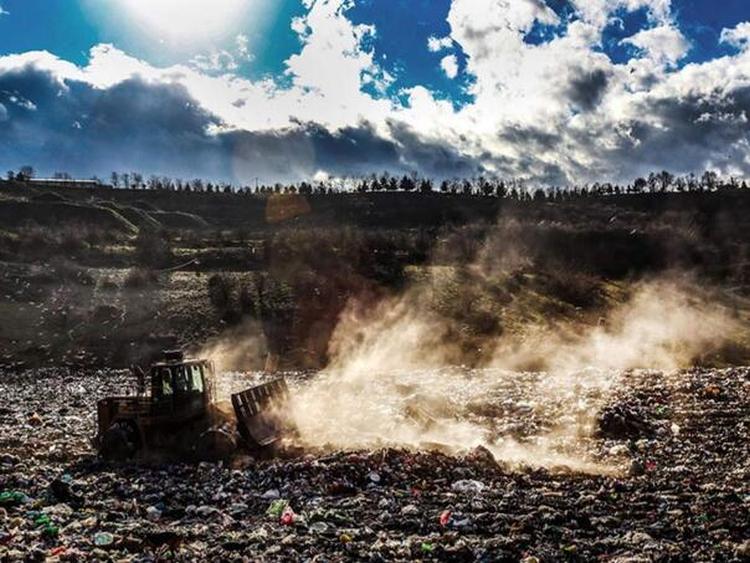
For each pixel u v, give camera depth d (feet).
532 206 575.79
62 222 398.21
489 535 37.29
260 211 578.25
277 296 245.45
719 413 70.59
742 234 421.18
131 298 241.76
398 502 43.34
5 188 499.92
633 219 467.52
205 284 261.24
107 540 36.09
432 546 34.91
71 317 220.02
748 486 46.68
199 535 37.63
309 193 630.33
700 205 574.97
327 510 41.60
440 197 611.47
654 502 42.86
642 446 60.54
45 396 122.93
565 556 33.83
